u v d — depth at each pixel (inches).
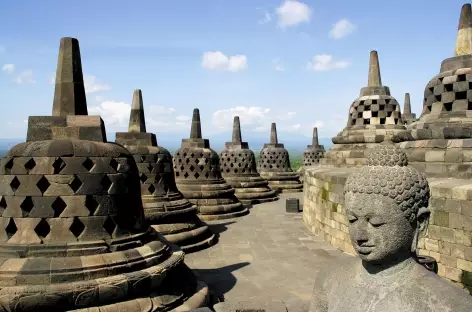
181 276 284.7
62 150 250.7
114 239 255.9
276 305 257.4
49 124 265.9
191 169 713.0
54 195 246.2
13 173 249.8
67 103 274.8
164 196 495.8
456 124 376.5
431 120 397.4
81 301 223.8
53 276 225.9
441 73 409.1
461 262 297.6
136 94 520.1
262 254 455.8
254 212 778.2
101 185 255.8
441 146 365.7
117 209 262.2
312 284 348.5
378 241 99.3
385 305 96.5
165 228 468.4
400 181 99.0
